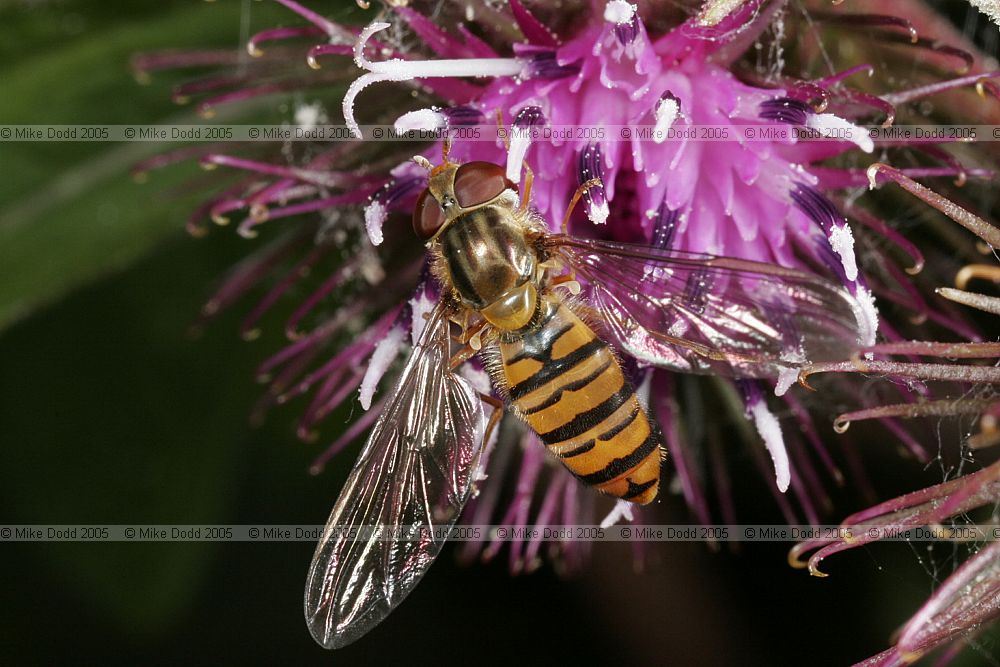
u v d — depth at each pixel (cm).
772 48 10
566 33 10
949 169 10
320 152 10
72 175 11
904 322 10
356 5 10
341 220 11
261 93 10
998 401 9
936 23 10
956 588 9
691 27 10
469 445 10
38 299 11
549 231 10
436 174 10
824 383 10
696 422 10
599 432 10
